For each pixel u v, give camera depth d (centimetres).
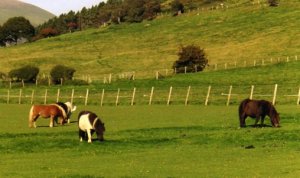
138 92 6562
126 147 2841
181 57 9344
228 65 9988
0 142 2908
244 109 3369
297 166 2128
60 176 1978
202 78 7912
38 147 2830
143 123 3728
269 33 12812
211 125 3506
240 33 13438
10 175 2017
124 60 12138
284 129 3195
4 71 11694
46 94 6153
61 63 12331
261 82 7244
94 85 7606
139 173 2034
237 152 2595
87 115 2900
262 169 2078
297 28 12781
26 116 4381
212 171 2058
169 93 5900
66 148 2795
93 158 2486
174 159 2403
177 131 3328
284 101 5141
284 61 9444
